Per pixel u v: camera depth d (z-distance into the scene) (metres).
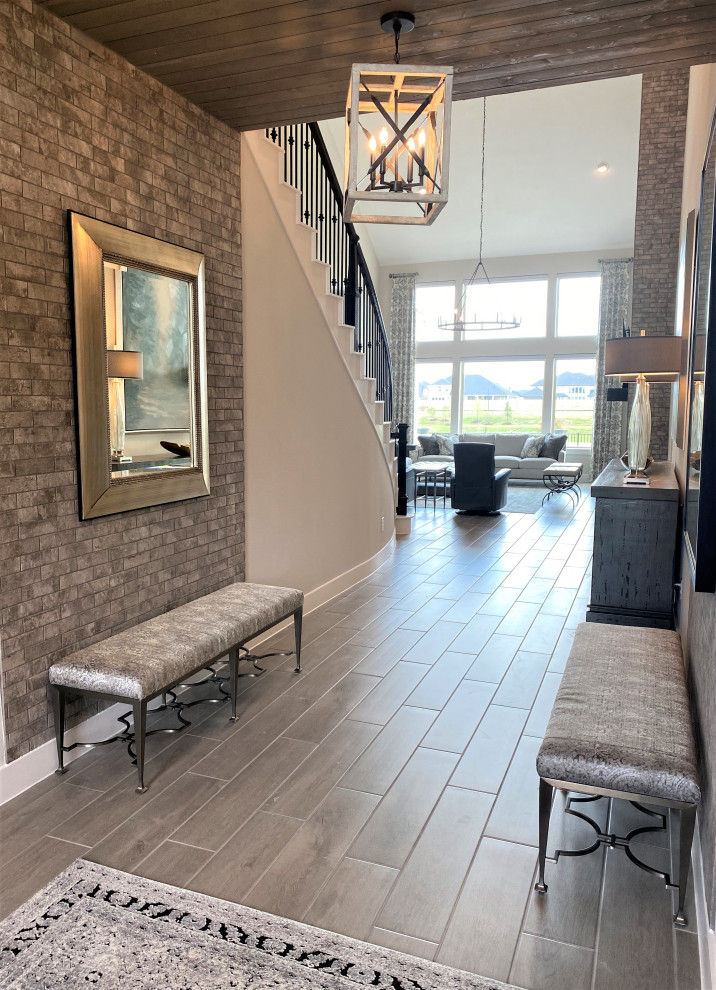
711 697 1.89
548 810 1.97
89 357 2.67
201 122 3.34
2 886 2.01
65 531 2.65
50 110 2.48
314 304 4.58
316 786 2.56
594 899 1.99
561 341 12.20
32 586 2.52
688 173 5.11
